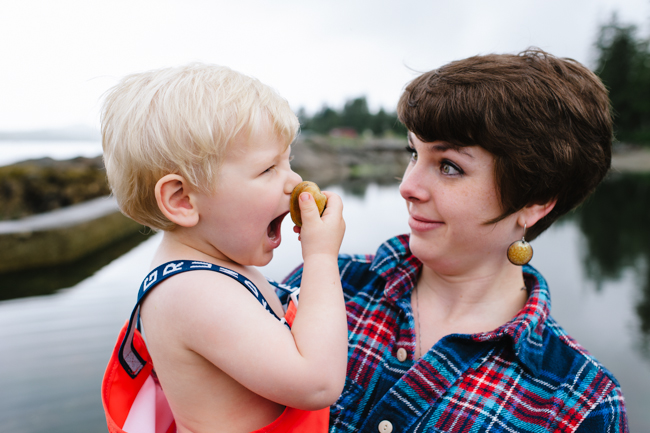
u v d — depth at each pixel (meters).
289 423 0.99
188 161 0.93
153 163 0.95
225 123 0.94
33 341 4.77
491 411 1.03
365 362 1.23
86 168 13.95
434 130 1.06
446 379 1.08
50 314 5.59
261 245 1.06
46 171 12.61
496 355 1.10
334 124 56.28
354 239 8.38
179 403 0.98
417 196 1.16
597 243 9.49
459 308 1.24
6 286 7.09
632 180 24.41
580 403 1.00
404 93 1.19
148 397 1.09
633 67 37.19
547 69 1.04
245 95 0.99
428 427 1.05
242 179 0.98
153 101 0.96
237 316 0.89
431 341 1.23
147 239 11.66
